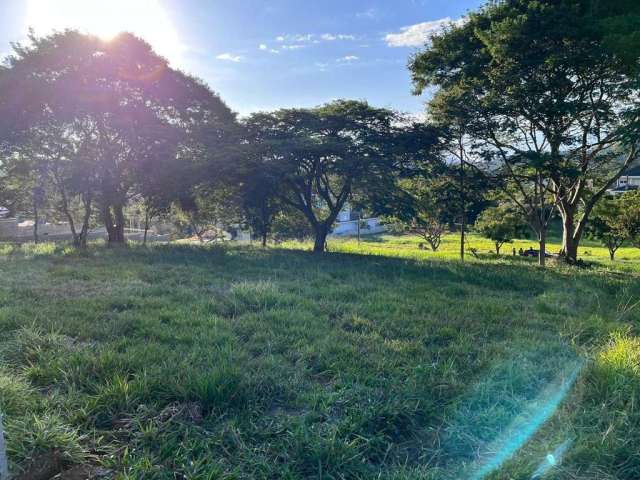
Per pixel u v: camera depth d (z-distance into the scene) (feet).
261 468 8.77
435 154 52.95
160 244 55.42
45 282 24.98
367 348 15.15
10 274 27.37
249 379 11.91
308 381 12.66
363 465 9.05
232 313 19.62
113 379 11.58
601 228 85.15
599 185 62.34
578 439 9.82
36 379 12.05
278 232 77.41
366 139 52.03
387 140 51.62
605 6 38.40
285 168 49.67
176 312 18.51
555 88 42.88
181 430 9.78
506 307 21.63
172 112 55.62
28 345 14.12
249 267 33.45
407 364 13.82
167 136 52.95
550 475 8.76
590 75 42.29
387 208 54.24
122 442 9.46
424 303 21.89
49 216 75.20
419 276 31.17
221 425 10.12
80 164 50.34
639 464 9.04
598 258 90.89
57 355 13.39
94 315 17.93
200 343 14.93
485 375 13.00
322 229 57.67
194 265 33.78
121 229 59.11
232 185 55.36
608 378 12.04
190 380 11.40
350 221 161.07
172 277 27.78
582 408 11.19
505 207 84.53
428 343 16.25
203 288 24.53
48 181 54.44
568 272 36.81
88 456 8.91
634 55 33.86
